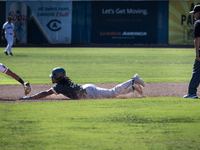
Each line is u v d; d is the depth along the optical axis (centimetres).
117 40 10131
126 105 1920
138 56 6400
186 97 2197
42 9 10156
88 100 2077
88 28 10131
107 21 10075
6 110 1766
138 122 1516
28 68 4425
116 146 1182
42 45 10038
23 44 10262
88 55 6575
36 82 3072
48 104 1941
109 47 9138
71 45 10025
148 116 1631
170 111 1747
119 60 5619
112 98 2206
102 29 10119
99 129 1398
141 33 10075
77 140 1250
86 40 10188
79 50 7962
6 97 2302
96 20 10088
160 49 8381
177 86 2809
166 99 2136
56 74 2038
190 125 1467
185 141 1241
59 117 1606
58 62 5219
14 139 1262
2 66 2064
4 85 2884
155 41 10106
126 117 1609
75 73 3925
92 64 4975
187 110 1773
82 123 1494
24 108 1820
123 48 8738
